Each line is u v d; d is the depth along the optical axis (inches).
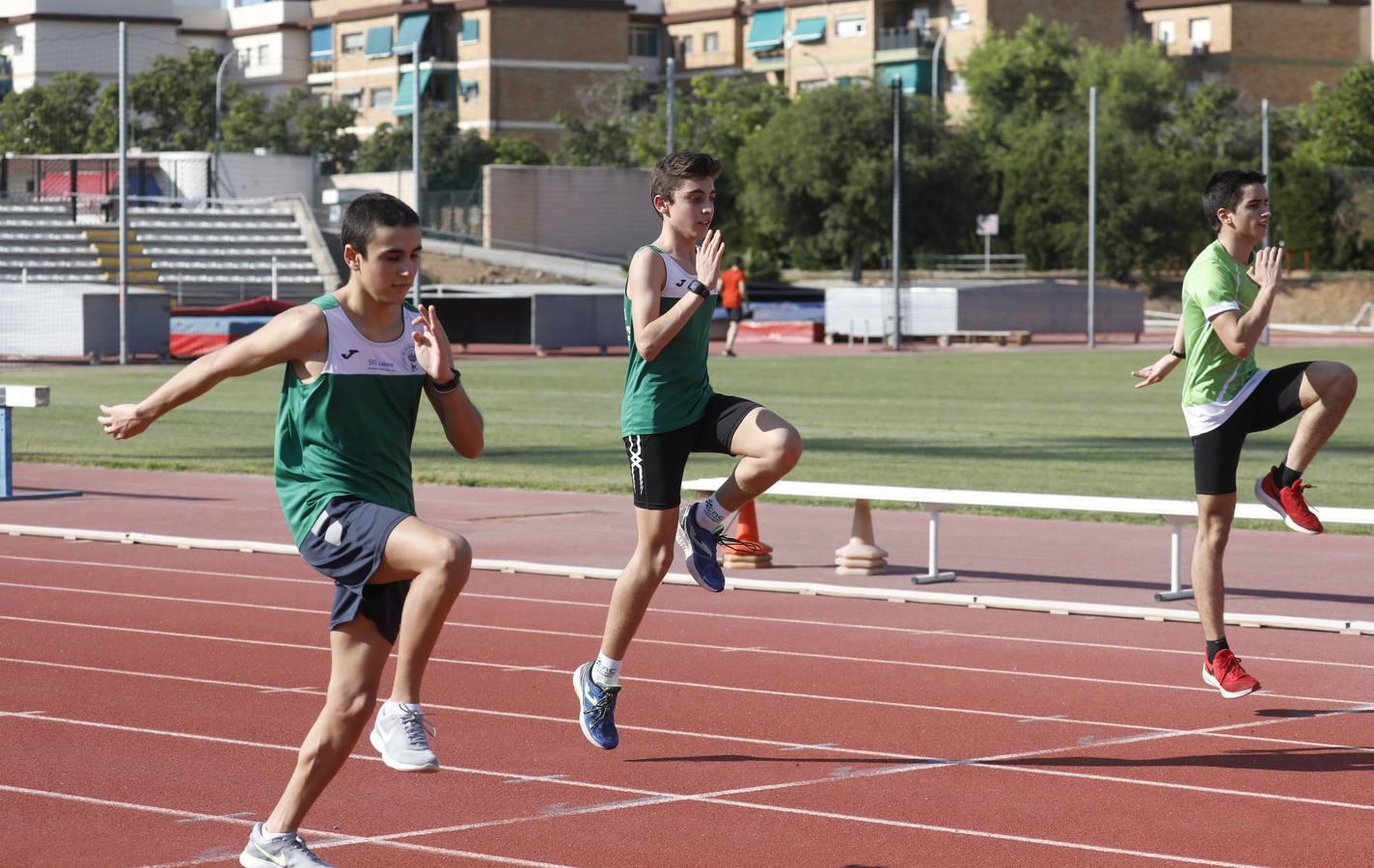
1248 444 1856.5
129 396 2477.9
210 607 874.1
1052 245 6240.2
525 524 1226.6
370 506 420.5
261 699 651.5
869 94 6097.4
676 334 548.1
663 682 692.7
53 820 485.7
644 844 463.5
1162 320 5693.9
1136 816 494.3
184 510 1300.4
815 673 711.7
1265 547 1120.2
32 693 660.7
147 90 7381.9
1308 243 6471.5
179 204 5600.4
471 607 881.5
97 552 1082.7
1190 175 6279.5
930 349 4190.5
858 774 542.6
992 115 7062.0
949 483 1433.3
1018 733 603.5
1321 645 781.9
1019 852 457.4
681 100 6835.6
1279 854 454.6
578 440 1876.2
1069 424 2069.4
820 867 442.9
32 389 1327.5
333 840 465.7
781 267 6427.2
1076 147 6259.8
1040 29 7278.5
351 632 420.5
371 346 426.0
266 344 418.6
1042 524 1247.5
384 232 416.5
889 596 915.4
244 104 7352.4
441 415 438.0
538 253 5974.4
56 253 4621.1
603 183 6156.5
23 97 7362.2
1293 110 7504.9
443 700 653.9
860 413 2245.3
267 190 6235.2
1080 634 812.0
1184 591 916.0
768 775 541.0
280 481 432.8
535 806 502.6
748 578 975.6
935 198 6067.9
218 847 458.6
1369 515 850.8
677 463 561.3
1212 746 584.4
